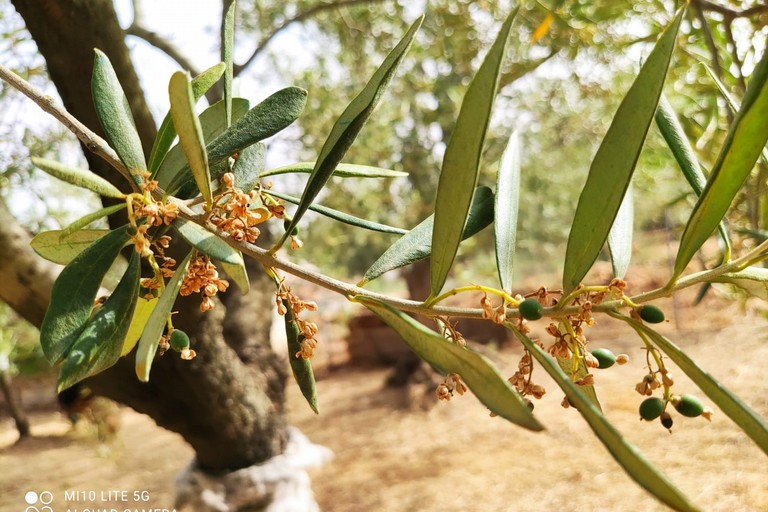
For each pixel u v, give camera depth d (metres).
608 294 0.15
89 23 0.34
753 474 0.79
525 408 0.10
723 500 0.72
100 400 1.60
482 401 0.11
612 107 0.97
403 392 1.73
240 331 0.57
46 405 2.48
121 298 0.13
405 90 1.61
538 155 1.84
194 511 0.55
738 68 0.43
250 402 0.54
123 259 0.33
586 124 1.61
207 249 0.13
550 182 1.89
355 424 1.54
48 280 0.39
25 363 2.80
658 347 0.13
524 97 1.47
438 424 1.43
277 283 0.16
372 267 0.16
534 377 1.52
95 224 0.56
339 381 2.22
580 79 0.96
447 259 0.13
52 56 0.35
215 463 0.57
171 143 0.16
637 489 0.90
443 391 0.14
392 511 0.96
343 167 0.18
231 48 0.17
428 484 1.06
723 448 0.88
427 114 1.57
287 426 0.61
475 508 0.91
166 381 0.47
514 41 1.00
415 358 1.84
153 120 0.38
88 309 0.13
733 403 0.11
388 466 1.18
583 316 0.14
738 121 0.13
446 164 0.13
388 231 0.18
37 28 0.34
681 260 0.14
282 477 0.57
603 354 0.14
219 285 0.14
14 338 2.11
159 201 0.15
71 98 0.35
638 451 0.09
